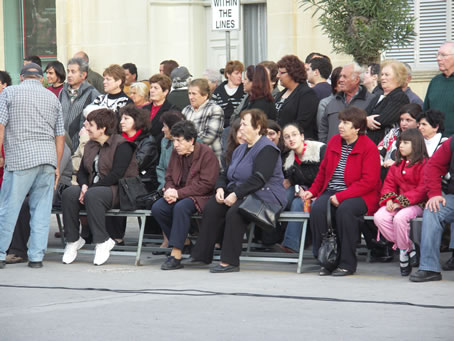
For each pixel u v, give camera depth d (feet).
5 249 35.83
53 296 28.45
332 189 34.35
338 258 33.09
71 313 25.36
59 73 48.70
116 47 60.18
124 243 40.78
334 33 42.86
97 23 60.39
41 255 35.96
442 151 31.48
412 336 22.06
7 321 24.41
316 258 33.71
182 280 31.76
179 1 60.18
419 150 33.17
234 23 42.78
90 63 60.64
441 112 35.50
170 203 35.73
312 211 33.53
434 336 22.06
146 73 59.98
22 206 37.45
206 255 34.63
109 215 36.99
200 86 39.50
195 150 35.96
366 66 42.63
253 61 59.98
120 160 37.09
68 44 61.05
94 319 24.44
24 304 27.09
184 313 25.13
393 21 41.73
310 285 30.25
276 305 26.30
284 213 34.37
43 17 64.80
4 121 35.32
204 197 35.53
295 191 37.35
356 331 22.65
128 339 22.00
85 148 38.04
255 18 59.62
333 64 53.47
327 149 34.76
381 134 37.45
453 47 37.83
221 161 39.40
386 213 32.96
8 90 35.65
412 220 31.76
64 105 45.88
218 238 34.96
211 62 61.16
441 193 31.42
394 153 36.55
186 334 22.45
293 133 36.88
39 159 35.60
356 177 33.71
